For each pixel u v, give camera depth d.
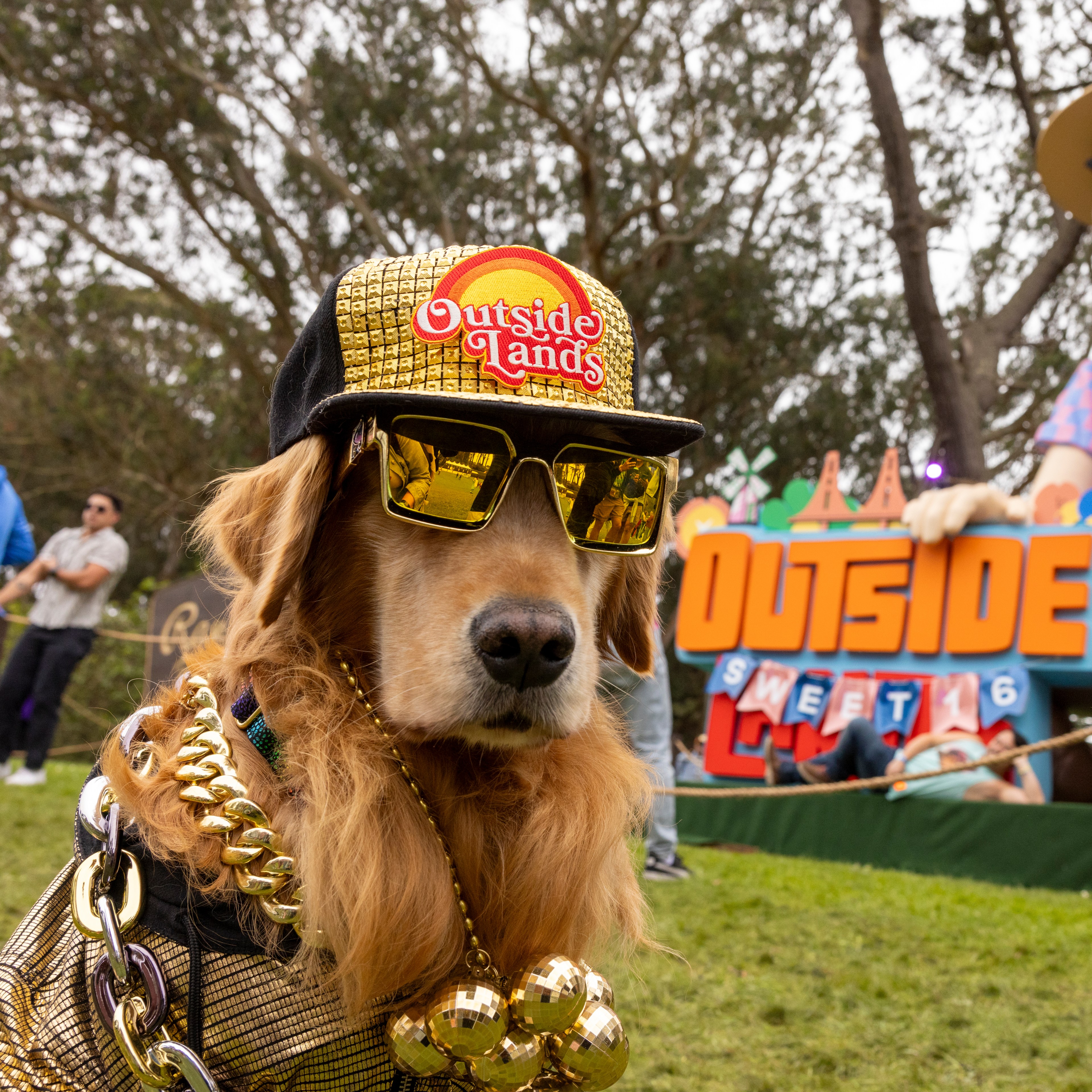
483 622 1.34
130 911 1.33
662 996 3.76
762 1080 3.01
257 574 1.48
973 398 13.20
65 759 13.58
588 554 1.60
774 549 9.02
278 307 18.84
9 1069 1.32
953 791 7.34
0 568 7.61
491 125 19.36
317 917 1.28
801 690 8.55
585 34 18.56
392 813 1.39
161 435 20.58
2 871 4.71
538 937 1.45
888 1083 3.04
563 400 1.38
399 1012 1.36
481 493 1.38
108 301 20.58
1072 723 9.38
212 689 1.57
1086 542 7.50
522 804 1.52
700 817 8.58
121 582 24.67
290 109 18.97
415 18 18.34
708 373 18.52
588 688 1.47
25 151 17.61
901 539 8.31
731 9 18.22
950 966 4.29
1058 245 14.55
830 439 19.84
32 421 20.20
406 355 1.37
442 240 19.31
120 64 17.34
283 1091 1.34
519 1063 1.37
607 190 19.33
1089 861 6.64
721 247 19.50
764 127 18.69
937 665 8.05
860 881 6.43
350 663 1.50
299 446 1.45
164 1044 1.25
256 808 1.33
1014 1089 3.00
